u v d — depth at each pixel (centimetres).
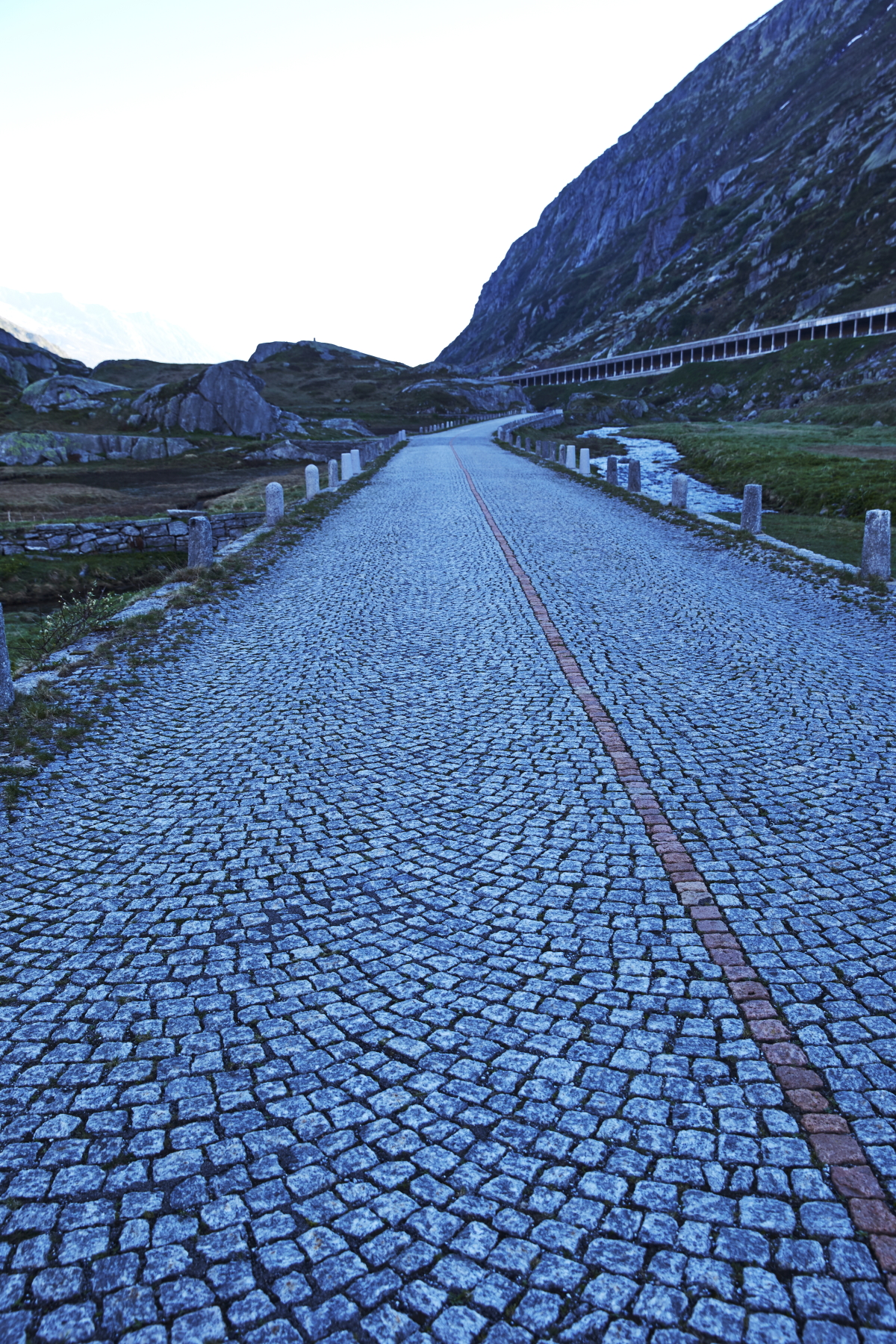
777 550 1438
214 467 4756
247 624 1047
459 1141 285
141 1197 264
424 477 2777
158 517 1920
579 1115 295
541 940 400
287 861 480
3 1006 357
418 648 928
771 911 420
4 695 721
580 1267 240
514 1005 355
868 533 1222
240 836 512
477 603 1123
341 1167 275
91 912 429
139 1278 238
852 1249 244
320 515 1914
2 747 648
